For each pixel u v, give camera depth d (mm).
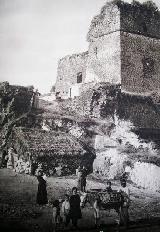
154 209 15719
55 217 13602
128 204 14938
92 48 19188
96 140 16703
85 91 18344
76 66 18859
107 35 19234
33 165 14344
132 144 17469
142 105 19188
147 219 15414
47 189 14078
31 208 13594
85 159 15547
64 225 13750
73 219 13914
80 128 16766
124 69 19234
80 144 16000
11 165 14430
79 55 19047
